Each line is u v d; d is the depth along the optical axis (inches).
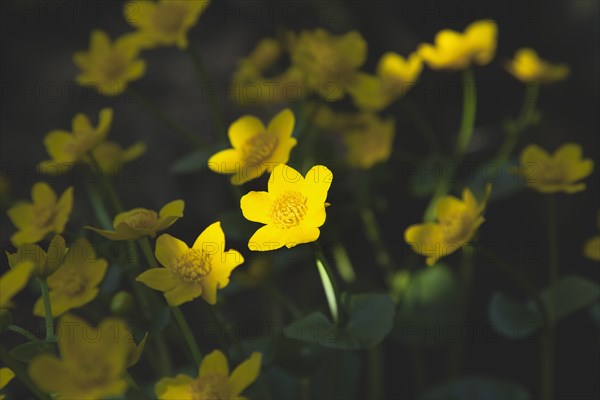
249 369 22.1
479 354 42.0
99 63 31.2
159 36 30.2
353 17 44.6
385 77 33.8
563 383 41.8
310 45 30.5
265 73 38.2
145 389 28.0
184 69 41.6
